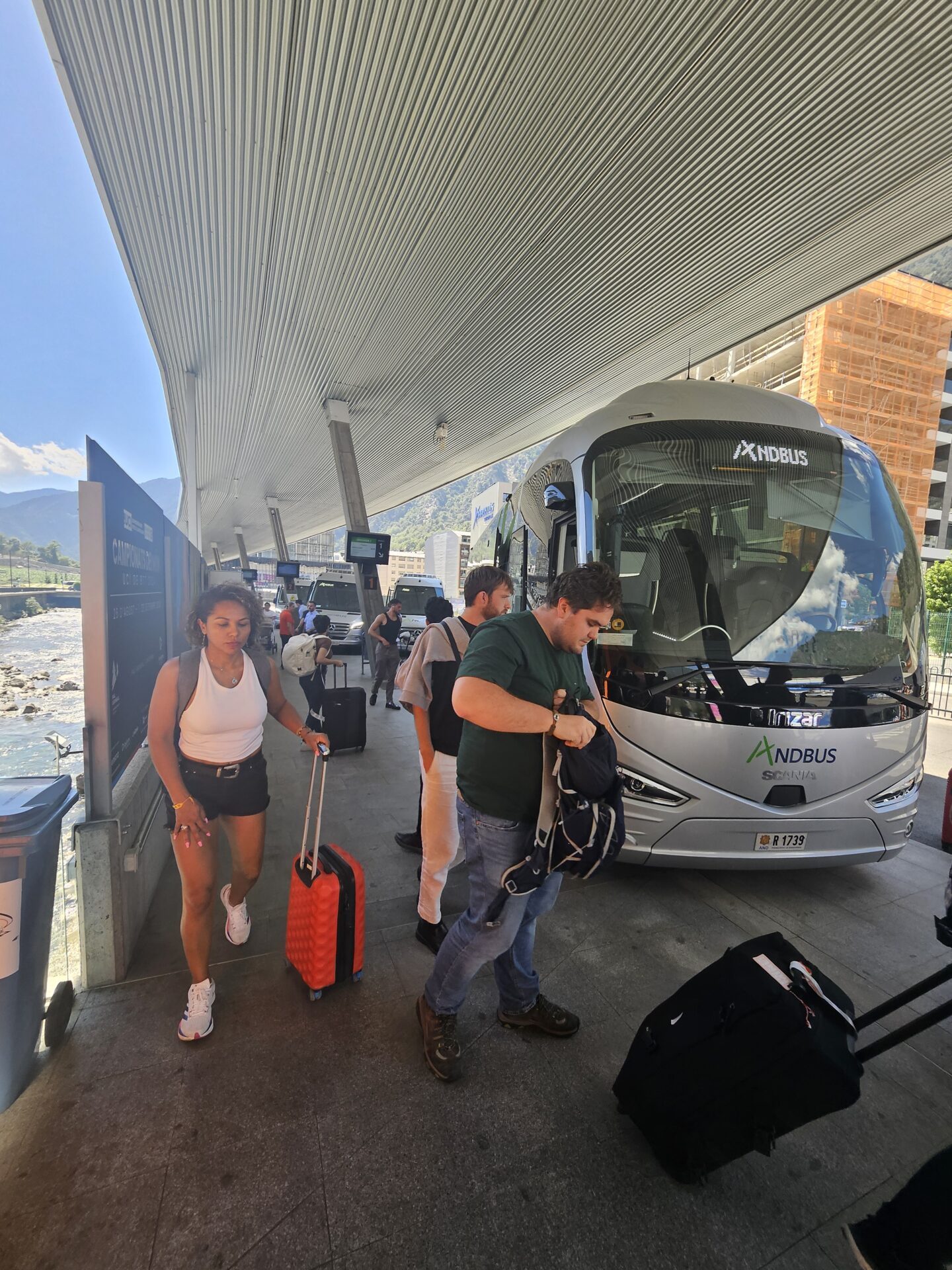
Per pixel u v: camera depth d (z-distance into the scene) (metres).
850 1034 1.75
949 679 11.77
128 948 2.76
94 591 2.53
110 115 5.53
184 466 12.47
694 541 3.74
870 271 7.86
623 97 5.21
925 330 59.16
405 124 5.57
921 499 61.47
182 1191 1.75
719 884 3.88
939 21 4.45
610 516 3.79
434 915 2.97
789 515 3.83
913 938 3.32
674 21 4.53
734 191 6.36
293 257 7.86
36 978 2.08
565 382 11.81
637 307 8.92
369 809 4.98
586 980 2.83
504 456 17.67
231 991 2.62
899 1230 1.45
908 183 6.16
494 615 2.95
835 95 5.10
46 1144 1.87
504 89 5.16
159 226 7.23
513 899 2.03
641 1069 1.91
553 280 8.18
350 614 18.88
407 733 7.80
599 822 1.84
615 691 3.44
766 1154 1.72
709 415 4.02
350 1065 2.23
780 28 4.55
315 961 2.50
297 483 23.92
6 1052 1.93
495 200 6.61
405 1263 1.59
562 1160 1.90
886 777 3.51
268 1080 2.15
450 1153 1.91
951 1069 2.38
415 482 21.75
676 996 1.96
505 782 1.99
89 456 2.47
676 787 3.32
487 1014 2.57
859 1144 2.03
